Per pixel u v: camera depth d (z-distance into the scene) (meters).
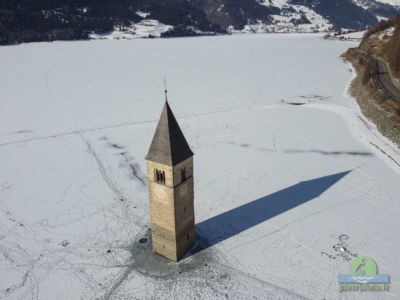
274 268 38.03
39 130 75.69
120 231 43.94
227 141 69.94
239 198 50.72
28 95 102.00
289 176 56.34
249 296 34.78
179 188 34.91
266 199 50.31
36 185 54.44
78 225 45.19
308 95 99.38
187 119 81.75
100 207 48.81
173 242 37.47
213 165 60.34
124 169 59.06
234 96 99.62
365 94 88.38
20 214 47.47
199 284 36.19
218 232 43.69
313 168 58.66
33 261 39.41
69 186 54.06
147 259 39.38
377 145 66.06
